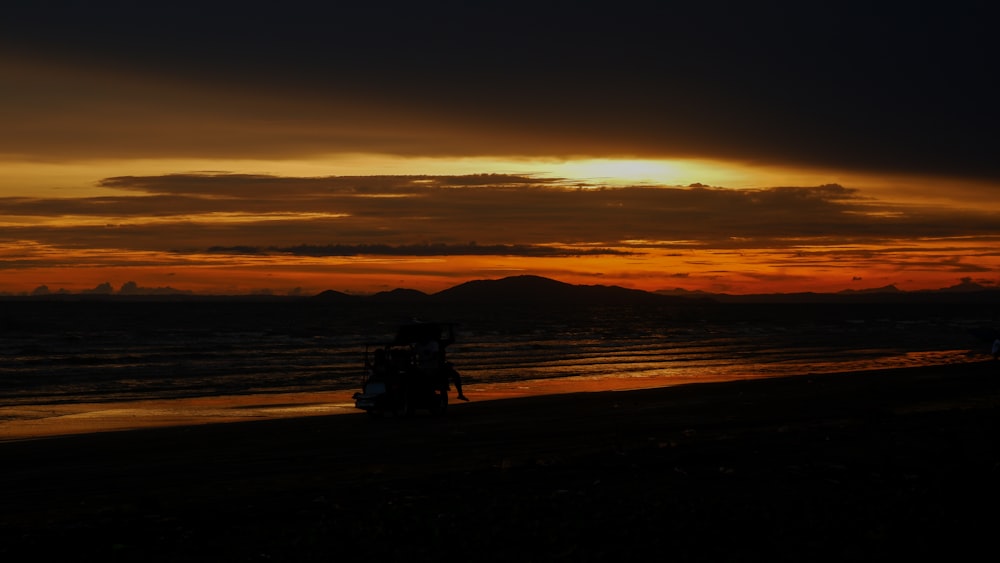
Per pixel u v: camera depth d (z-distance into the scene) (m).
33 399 29.92
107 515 10.06
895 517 8.90
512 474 12.27
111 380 36.75
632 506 9.79
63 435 21.03
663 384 35.28
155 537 8.87
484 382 35.62
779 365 45.72
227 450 16.42
